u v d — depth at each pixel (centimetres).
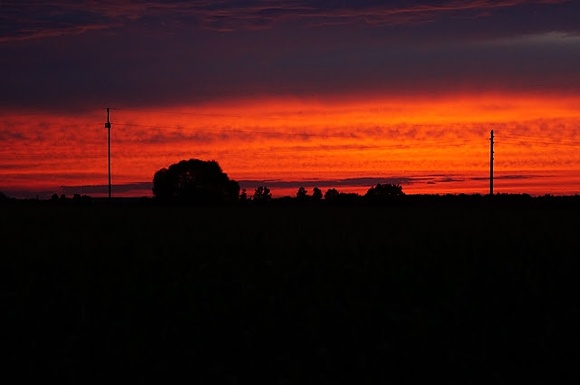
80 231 3028
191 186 7462
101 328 1452
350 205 7406
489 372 1246
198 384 1199
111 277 1955
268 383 1223
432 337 1384
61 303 1639
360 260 2248
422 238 2761
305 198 8006
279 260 2222
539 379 1241
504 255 2344
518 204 6500
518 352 1336
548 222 3478
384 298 1783
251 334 1425
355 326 1469
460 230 3048
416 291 1820
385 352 1303
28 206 5506
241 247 2491
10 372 1239
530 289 1786
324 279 1948
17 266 2092
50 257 2245
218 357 1332
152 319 1534
